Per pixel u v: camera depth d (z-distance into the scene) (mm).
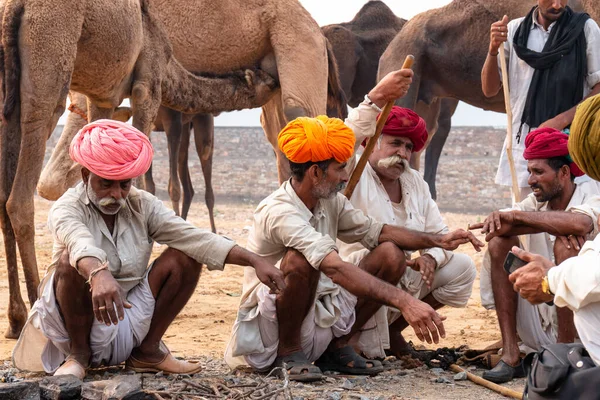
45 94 6605
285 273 4570
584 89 6414
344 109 11781
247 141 25906
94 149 4328
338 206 4887
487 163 23797
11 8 6539
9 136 6508
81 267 4207
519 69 6398
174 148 12320
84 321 4492
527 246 5113
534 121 6293
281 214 4598
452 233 4762
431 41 11672
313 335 4855
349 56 15273
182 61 9680
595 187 5039
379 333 5129
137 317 4648
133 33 7789
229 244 4559
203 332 6648
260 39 10172
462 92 11867
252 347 4754
